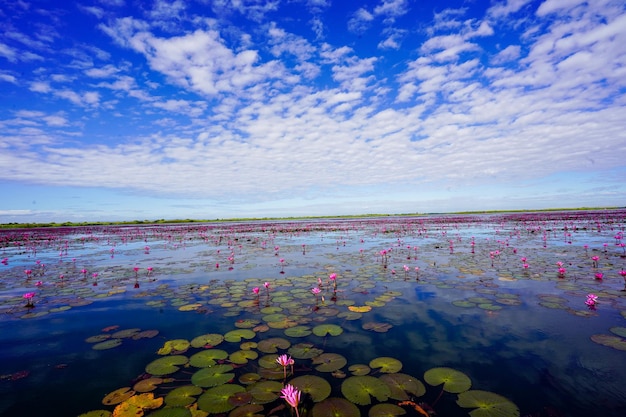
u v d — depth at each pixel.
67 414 3.06
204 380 3.65
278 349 4.47
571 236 19.20
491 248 14.60
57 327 5.50
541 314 5.65
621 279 8.05
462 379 3.57
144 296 7.51
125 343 4.78
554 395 3.24
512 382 3.50
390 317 5.71
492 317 5.57
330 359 4.12
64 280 9.46
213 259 13.33
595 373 3.64
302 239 22.56
